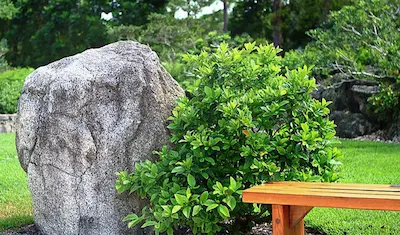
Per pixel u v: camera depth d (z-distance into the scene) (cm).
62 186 446
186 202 384
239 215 451
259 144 407
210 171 416
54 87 450
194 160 418
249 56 478
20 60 2984
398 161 845
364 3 1287
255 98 426
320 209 548
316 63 1377
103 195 442
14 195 661
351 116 1380
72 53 2838
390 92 1268
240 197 398
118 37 2383
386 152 960
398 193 322
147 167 422
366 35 1277
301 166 428
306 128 407
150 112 454
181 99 452
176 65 1694
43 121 452
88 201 442
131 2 2775
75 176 442
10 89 1770
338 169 459
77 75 448
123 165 443
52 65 477
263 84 457
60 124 444
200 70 452
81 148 438
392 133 1285
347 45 1343
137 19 2775
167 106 470
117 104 447
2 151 1071
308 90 425
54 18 2805
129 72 453
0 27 3002
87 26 2767
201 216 395
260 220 457
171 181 431
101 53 472
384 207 303
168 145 463
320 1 2503
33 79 469
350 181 689
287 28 2653
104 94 447
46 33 2788
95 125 442
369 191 332
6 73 1872
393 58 1202
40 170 457
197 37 2250
